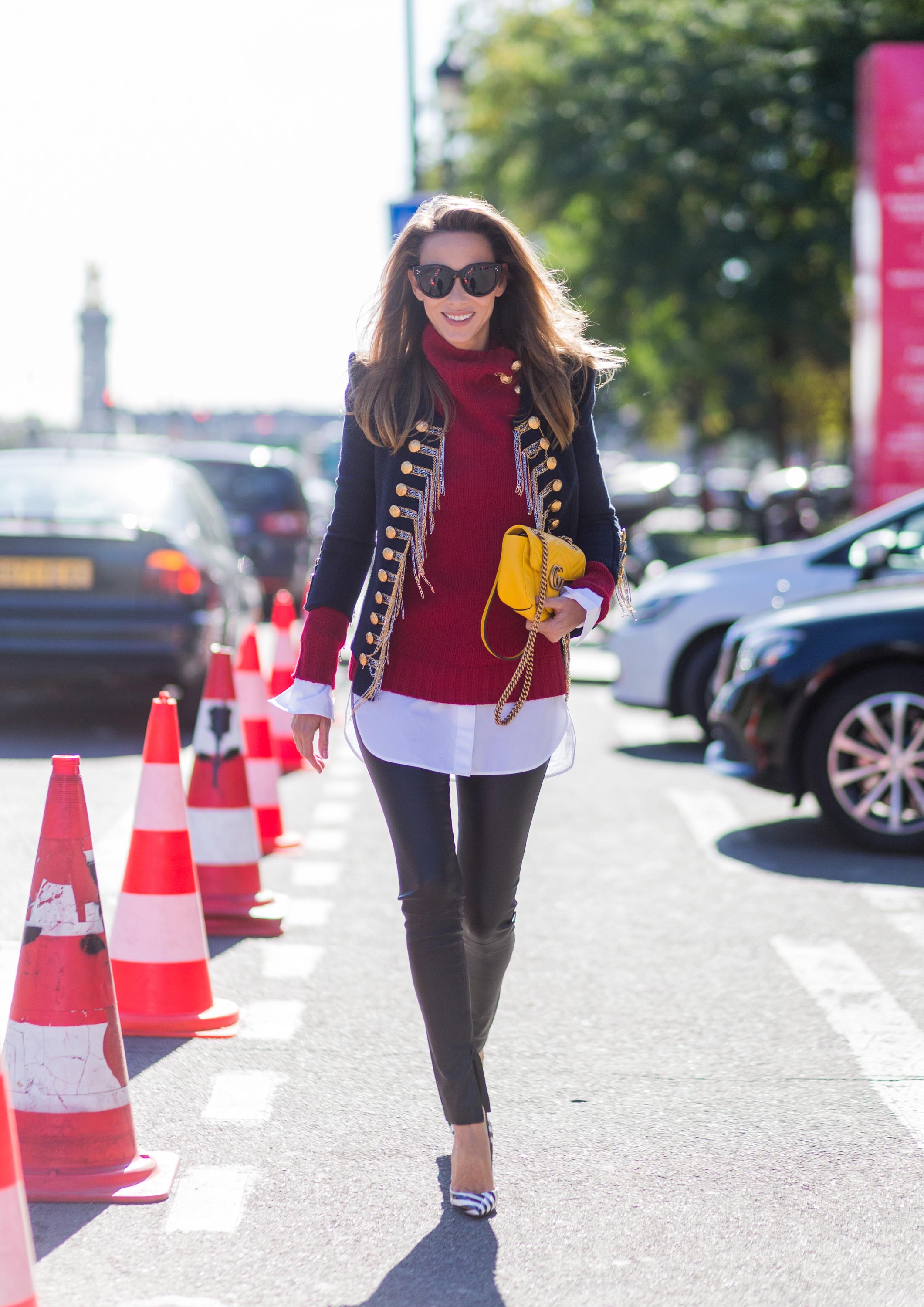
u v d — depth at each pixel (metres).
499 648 5.45
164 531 15.88
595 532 5.71
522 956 8.72
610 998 7.96
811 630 11.45
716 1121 6.34
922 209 25.41
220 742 9.37
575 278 49.19
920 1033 7.45
